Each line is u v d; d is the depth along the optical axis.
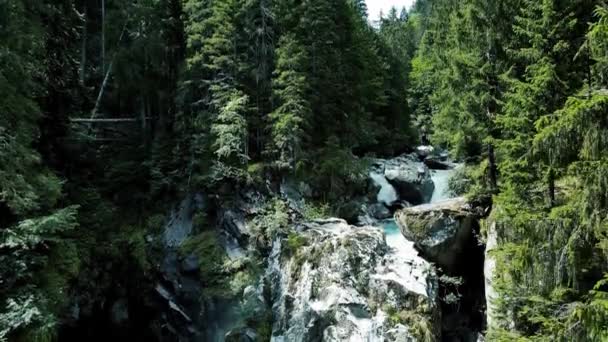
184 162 26.98
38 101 23.47
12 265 16.11
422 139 48.44
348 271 18.00
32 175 18.64
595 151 9.06
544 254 11.29
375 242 19.38
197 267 23.03
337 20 30.53
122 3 30.66
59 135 26.17
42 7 22.84
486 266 17.61
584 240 10.40
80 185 27.00
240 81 26.16
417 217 20.33
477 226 19.70
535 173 14.57
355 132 29.73
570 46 14.45
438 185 31.42
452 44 25.48
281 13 27.52
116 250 25.17
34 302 16.02
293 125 24.55
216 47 25.41
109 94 32.59
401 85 45.06
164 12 29.00
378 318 16.66
